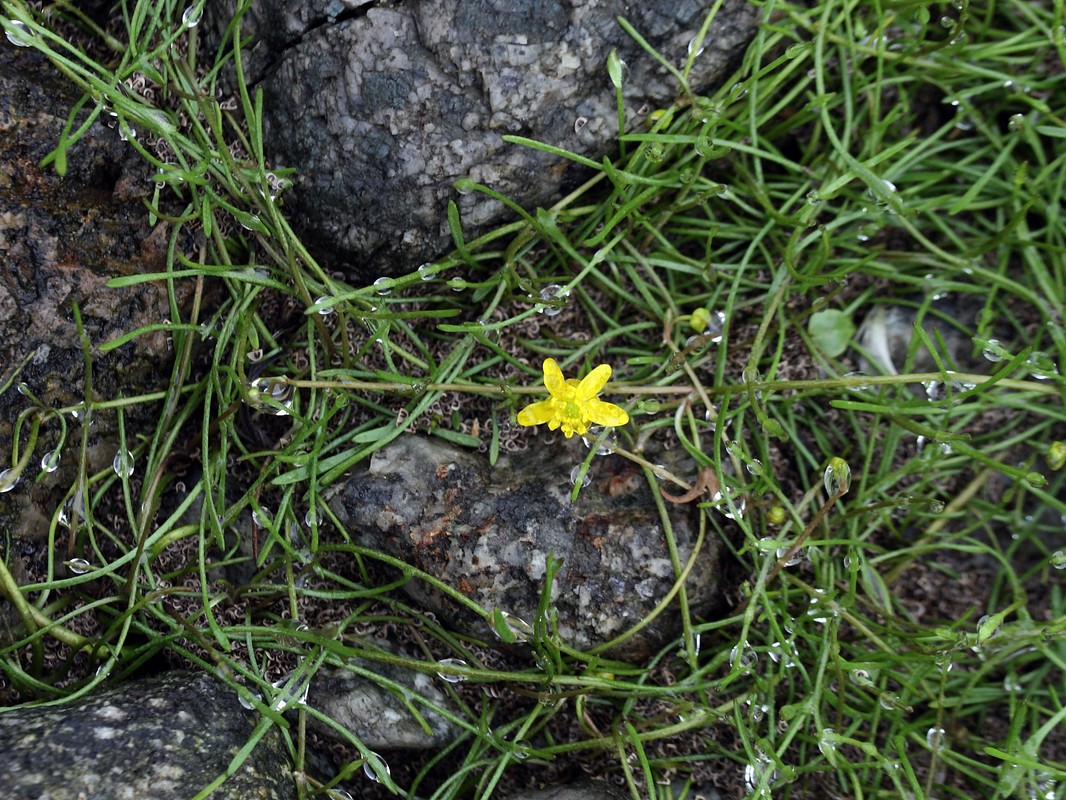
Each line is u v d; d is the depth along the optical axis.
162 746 0.20
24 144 0.20
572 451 0.21
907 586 0.22
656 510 0.21
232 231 0.21
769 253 0.22
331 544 0.21
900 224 0.22
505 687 0.21
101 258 0.21
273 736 0.20
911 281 0.22
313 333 0.21
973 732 0.22
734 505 0.21
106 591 0.21
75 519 0.20
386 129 0.21
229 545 0.21
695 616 0.21
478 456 0.21
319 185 0.21
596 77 0.21
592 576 0.21
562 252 0.22
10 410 0.20
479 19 0.21
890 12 0.22
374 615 0.21
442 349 0.22
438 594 0.21
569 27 0.21
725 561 0.21
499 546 0.21
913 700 0.21
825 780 0.21
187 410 0.21
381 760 0.20
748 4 0.21
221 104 0.21
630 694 0.21
